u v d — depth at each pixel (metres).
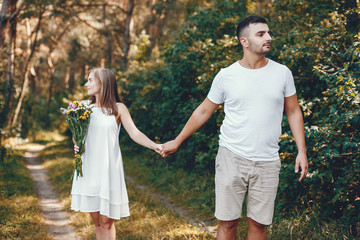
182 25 8.26
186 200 6.60
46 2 15.37
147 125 10.82
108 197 3.19
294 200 4.30
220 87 2.67
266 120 2.54
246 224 4.63
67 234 4.92
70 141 20.28
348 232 3.77
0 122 12.54
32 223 5.09
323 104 4.45
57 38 27.89
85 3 19.47
